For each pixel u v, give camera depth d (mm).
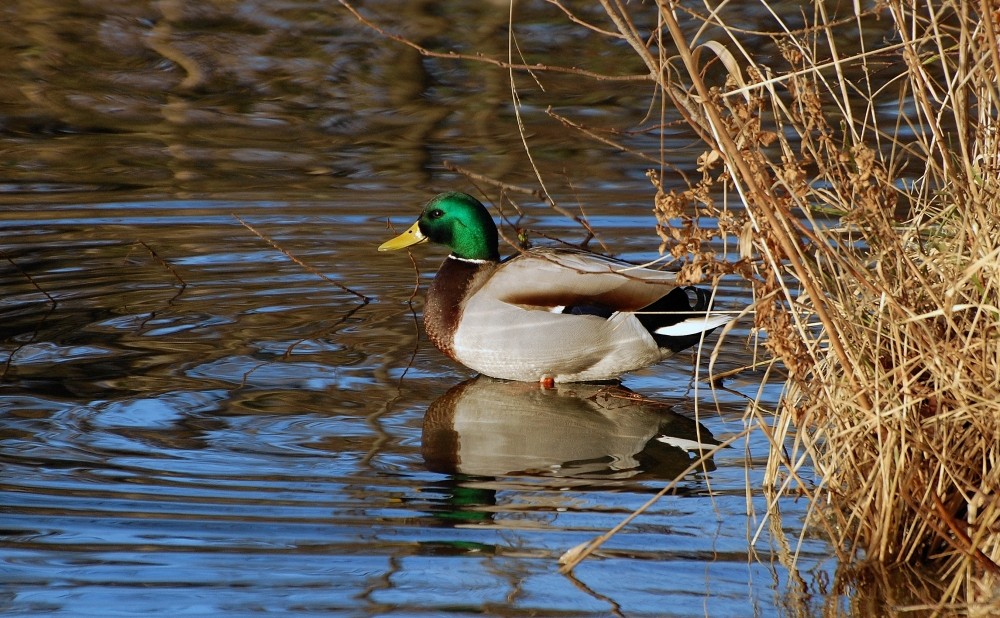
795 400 8625
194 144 19391
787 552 8055
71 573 7707
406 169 18250
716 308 12586
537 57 22656
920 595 7559
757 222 7887
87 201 16719
